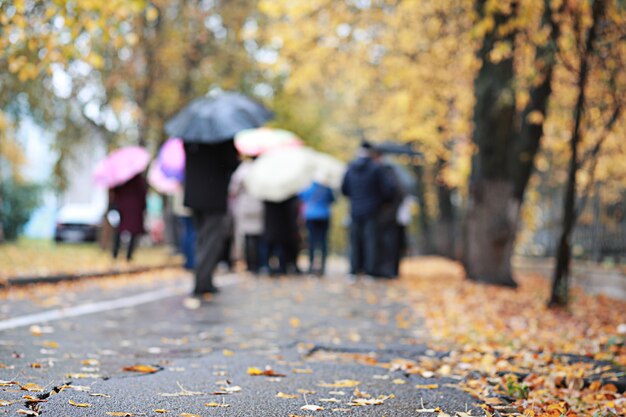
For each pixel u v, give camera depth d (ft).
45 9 36.91
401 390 18.83
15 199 112.37
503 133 55.21
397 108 80.79
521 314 36.88
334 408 16.58
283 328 30.58
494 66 54.24
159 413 15.52
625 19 34.58
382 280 57.72
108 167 58.39
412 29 70.28
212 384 18.86
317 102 126.72
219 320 32.55
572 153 38.47
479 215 56.18
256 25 89.56
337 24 65.87
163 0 82.74
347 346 25.96
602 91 37.93
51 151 81.10
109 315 32.86
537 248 80.59
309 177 58.18
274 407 16.49
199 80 89.45
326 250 62.13
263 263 62.28
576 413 16.79
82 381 18.49
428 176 110.93
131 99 85.87
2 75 59.16
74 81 75.41
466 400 17.75
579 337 28.99
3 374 18.76
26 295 39.01
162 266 65.26
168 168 58.44
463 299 43.27
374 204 58.23
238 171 62.80
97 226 105.60
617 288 51.47
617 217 53.98
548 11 37.06
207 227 42.80
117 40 39.01
